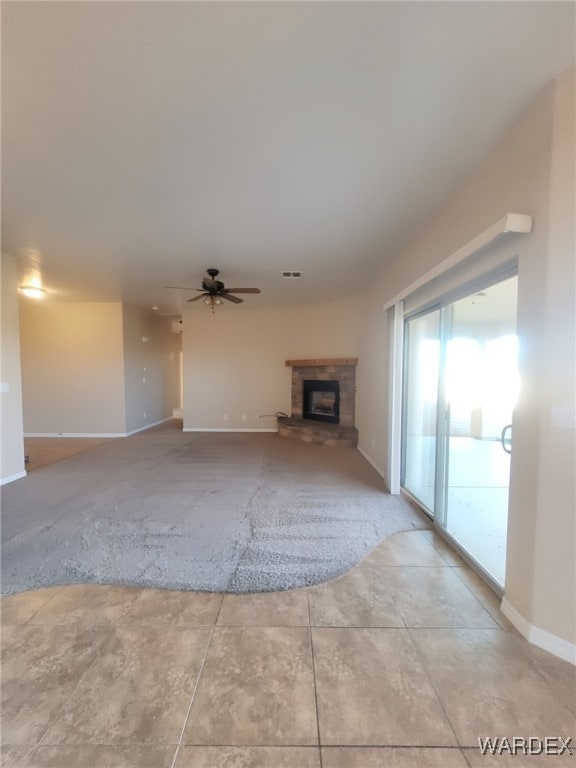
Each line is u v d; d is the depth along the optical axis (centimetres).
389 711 143
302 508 353
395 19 135
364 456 561
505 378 259
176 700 148
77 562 252
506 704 147
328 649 175
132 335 766
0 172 242
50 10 132
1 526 312
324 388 709
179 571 241
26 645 176
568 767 124
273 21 136
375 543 282
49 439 709
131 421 764
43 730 136
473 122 192
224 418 801
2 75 161
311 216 309
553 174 167
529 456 182
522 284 188
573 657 167
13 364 440
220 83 166
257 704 146
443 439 306
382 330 466
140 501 372
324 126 197
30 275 516
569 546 167
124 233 352
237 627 189
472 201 241
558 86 162
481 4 129
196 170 241
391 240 364
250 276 510
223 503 367
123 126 197
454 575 239
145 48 148
